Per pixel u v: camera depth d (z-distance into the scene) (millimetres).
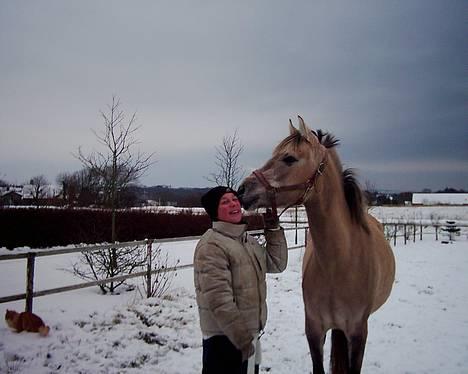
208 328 2219
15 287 6883
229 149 14391
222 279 2102
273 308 6496
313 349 3143
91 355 4199
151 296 6488
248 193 2654
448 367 4250
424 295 7664
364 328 3066
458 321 5941
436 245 17312
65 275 8156
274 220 2697
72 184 25391
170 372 3965
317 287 3061
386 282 3635
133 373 3893
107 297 6328
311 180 2734
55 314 5258
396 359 4457
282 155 2719
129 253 7203
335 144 3139
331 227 2855
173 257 11328
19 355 3994
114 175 7988
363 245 3051
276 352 4617
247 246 2379
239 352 2213
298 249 13859
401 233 21984
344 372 3305
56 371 3793
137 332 4922
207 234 2285
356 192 3111
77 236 13234
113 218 7637
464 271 10453
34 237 12867
